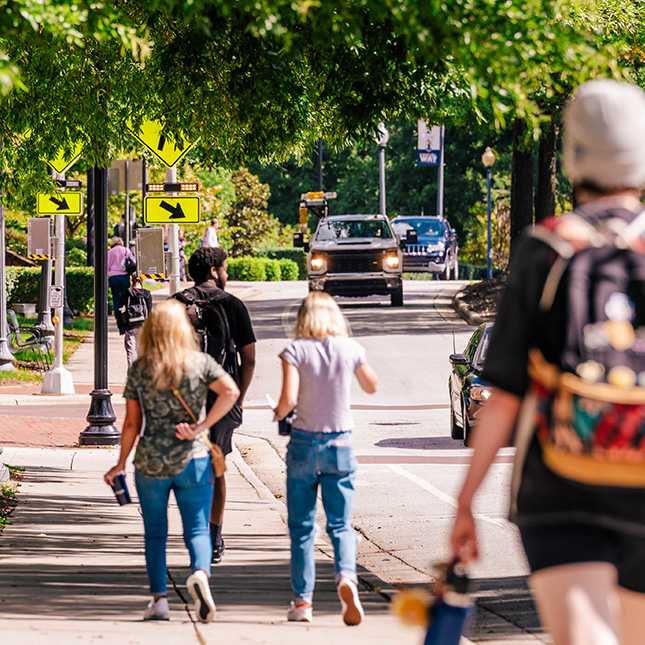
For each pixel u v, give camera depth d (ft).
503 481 133.18
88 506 115.85
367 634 62.64
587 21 84.84
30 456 150.10
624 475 29.19
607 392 28.96
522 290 30.68
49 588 75.61
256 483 136.05
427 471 142.51
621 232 30.30
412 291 426.92
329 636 61.93
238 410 84.64
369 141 106.42
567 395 29.45
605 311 29.53
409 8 60.34
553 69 66.28
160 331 65.36
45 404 207.21
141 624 64.64
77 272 355.15
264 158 118.52
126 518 109.70
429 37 61.16
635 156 30.76
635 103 30.96
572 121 31.35
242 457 158.10
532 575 30.37
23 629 62.18
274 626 64.80
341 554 65.57
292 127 110.52
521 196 347.77
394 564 92.22
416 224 517.96
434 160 604.49
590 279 29.86
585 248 30.17
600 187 31.14
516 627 67.21
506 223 611.88
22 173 131.44
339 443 66.28
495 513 114.52
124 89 112.37
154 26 93.09
